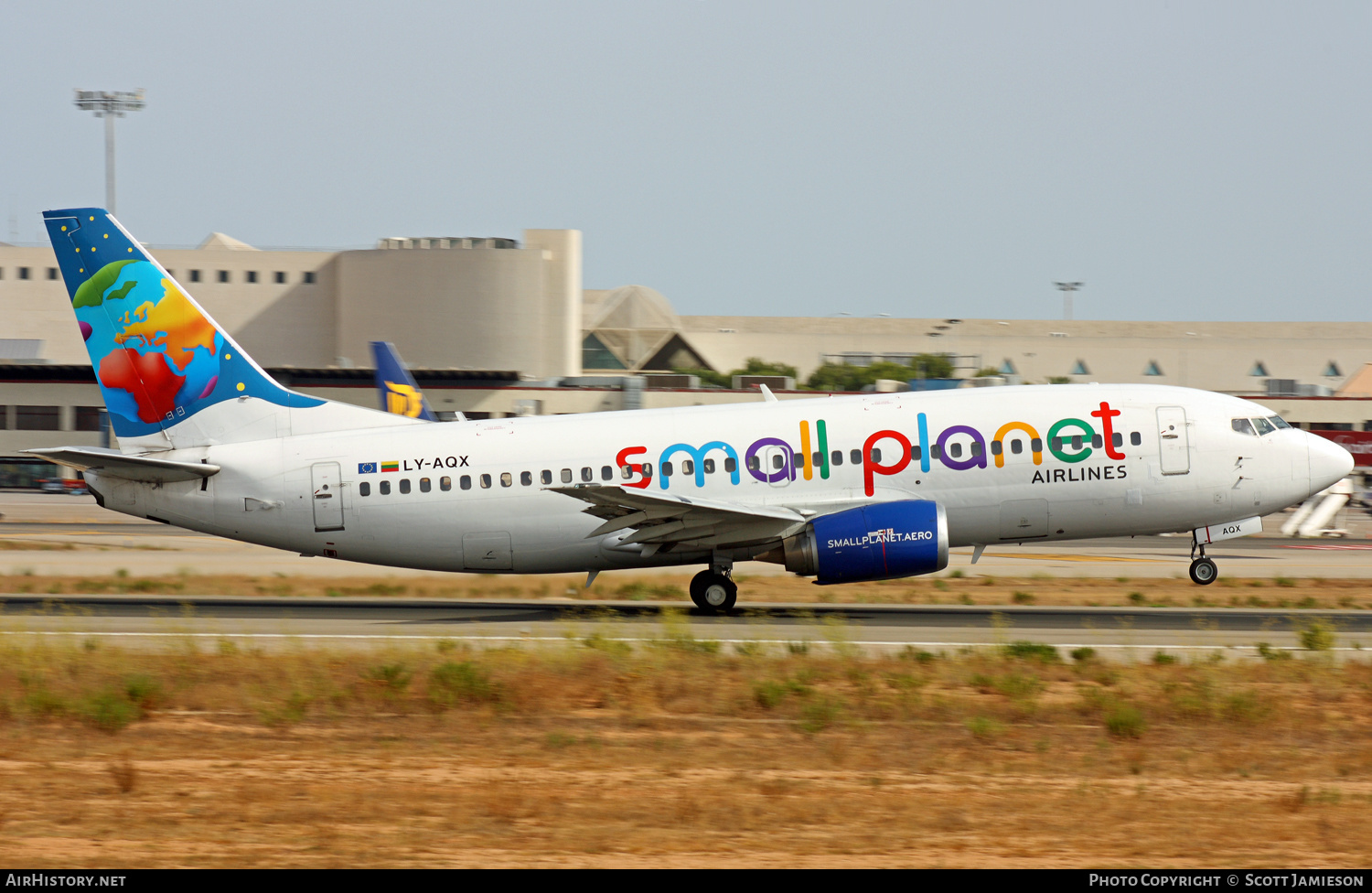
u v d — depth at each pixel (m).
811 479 104.38
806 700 65.31
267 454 108.19
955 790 48.12
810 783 49.06
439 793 47.12
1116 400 107.62
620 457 105.88
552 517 106.19
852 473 104.44
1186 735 59.00
